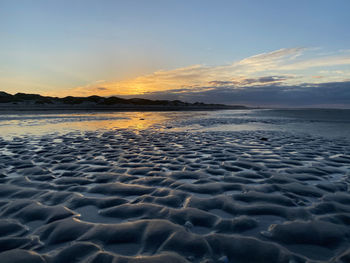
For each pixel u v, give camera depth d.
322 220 2.33
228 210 2.58
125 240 1.99
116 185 3.39
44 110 40.16
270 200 2.82
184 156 5.49
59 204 2.75
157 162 4.88
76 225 2.24
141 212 2.53
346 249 1.86
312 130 11.58
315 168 4.32
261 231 2.14
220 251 1.84
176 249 1.86
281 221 2.32
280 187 3.29
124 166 4.53
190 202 2.78
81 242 1.94
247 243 1.94
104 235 2.06
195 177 3.81
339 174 3.96
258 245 1.91
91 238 2.01
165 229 2.16
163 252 1.82
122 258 1.74
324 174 3.96
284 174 3.93
